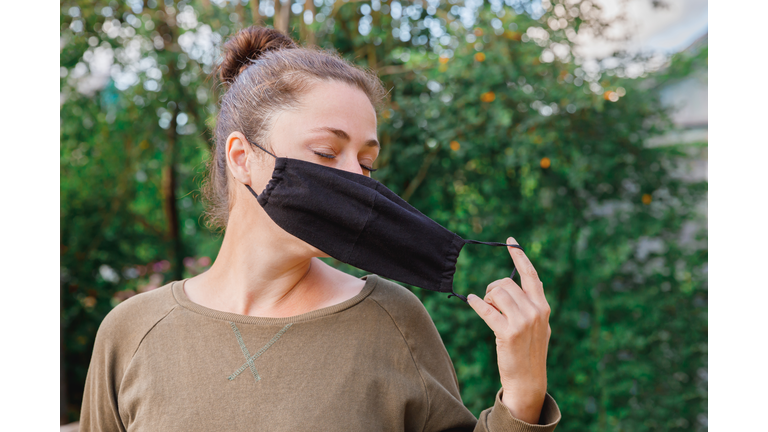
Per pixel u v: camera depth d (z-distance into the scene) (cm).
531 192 328
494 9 311
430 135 319
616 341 320
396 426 105
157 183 511
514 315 96
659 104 326
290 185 104
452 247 107
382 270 107
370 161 115
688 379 332
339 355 107
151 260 509
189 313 115
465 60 295
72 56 408
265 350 108
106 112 446
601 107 287
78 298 464
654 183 325
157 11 409
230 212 120
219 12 362
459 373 310
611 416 326
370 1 338
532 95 300
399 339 112
